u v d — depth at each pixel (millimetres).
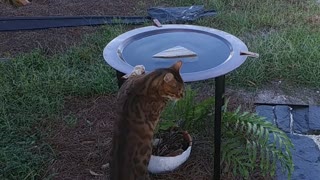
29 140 1623
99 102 1872
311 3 2738
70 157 1560
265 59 2094
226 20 2516
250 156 1396
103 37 2346
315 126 1729
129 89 1198
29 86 1907
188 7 2686
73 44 2326
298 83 1982
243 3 2760
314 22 2496
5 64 2096
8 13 2693
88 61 2141
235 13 2590
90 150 1592
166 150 1472
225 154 1430
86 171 1498
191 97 1561
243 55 1325
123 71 1254
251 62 2047
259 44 2197
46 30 2510
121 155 1151
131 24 2537
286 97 1902
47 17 2611
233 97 1896
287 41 2217
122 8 2779
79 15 2670
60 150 1591
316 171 1479
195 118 1549
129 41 1451
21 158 1515
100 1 2893
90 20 2584
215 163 1386
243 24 2455
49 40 2389
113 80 1977
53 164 1521
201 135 1601
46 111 1779
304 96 1908
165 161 1413
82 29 2508
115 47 1397
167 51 1366
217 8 2686
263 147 1398
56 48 2295
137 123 1170
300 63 2057
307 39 2230
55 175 1471
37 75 2002
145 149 1169
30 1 2883
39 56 2164
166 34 1502
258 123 1436
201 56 1339
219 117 1324
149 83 1156
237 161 1418
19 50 2299
